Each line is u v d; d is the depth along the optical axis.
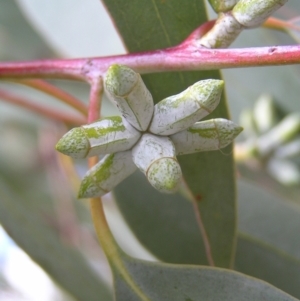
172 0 0.21
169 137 0.19
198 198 0.22
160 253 0.24
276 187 0.34
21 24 0.42
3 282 0.40
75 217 0.38
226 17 0.20
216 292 0.20
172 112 0.19
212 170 0.22
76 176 0.31
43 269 0.25
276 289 0.20
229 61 0.19
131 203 0.24
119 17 0.21
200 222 0.22
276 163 0.34
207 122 0.19
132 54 0.20
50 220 0.38
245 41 0.30
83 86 0.36
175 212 0.24
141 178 0.24
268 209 0.26
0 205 0.25
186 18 0.21
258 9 0.19
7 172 0.43
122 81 0.18
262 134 0.36
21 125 0.43
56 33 0.31
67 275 0.25
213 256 0.22
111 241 0.21
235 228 0.22
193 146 0.19
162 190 0.18
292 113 0.35
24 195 0.41
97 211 0.21
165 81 0.22
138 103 0.19
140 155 0.19
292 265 0.25
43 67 0.22
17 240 0.24
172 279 0.21
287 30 0.23
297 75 0.35
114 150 0.19
